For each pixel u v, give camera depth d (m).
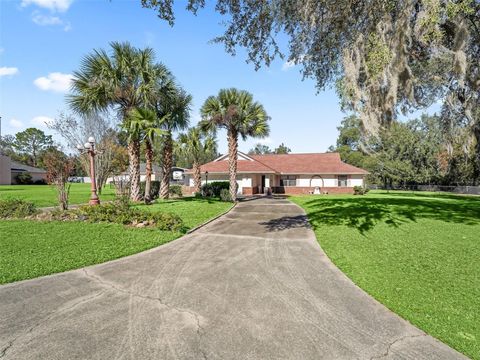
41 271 5.39
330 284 4.88
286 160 34.47
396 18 6.51
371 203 17.94
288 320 3.65
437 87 9.69
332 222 11.03
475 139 9.74
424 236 8.43
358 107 6.68
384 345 3.12
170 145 19.61
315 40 8.21
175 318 3.71
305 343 3.15
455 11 6.03
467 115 8.84
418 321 3.61
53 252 6.50
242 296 4.39
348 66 6.97
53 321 3.63
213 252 6.95
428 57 8.16
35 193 24.12
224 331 3.40
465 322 3.59
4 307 4.02
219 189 24.48
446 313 3.82
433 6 5.87
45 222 9.48
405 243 7.60
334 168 31.36
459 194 32.88
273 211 14.95
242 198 24.64
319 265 5.94
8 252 6.41
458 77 7.01
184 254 6.77
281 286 4.80
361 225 10.24
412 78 6.64
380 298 4.29
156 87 15.36
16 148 75.00
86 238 7.73
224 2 7.51
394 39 6.41
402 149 42.56
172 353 2.98
